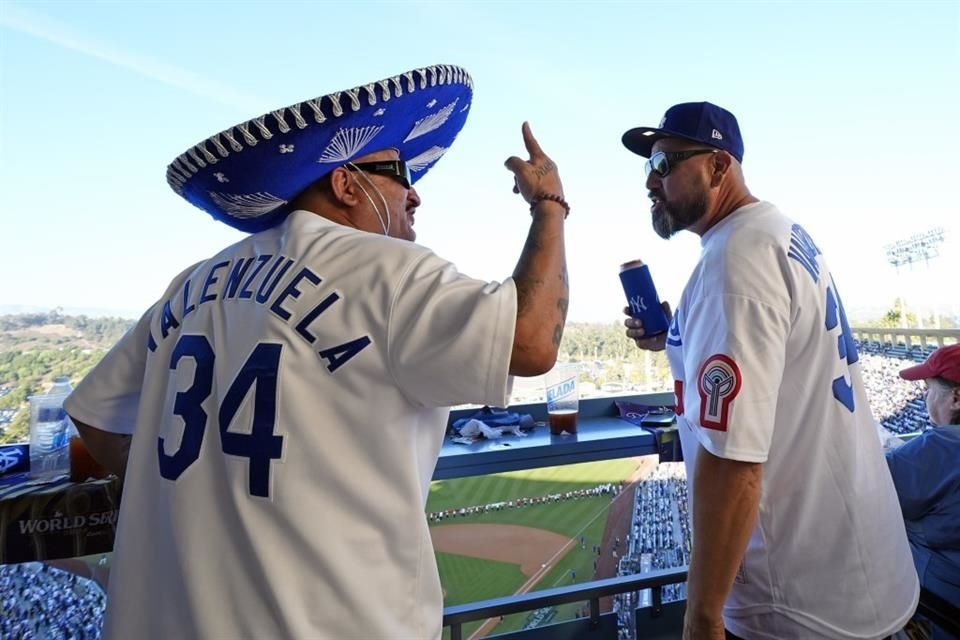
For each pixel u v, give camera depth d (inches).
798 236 32.9
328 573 17.9
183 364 21.6
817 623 31.4
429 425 22.6
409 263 19.6
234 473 18.8
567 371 56.8
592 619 56.9
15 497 33.4
